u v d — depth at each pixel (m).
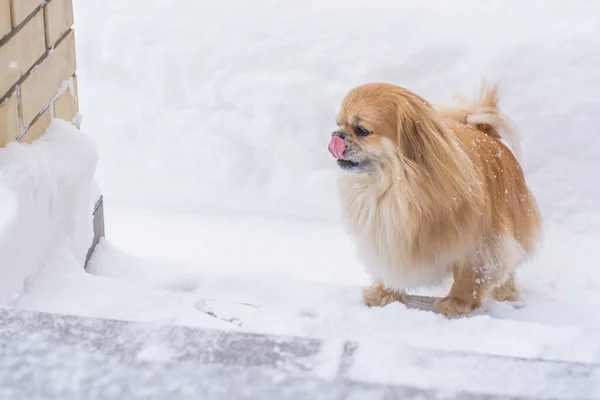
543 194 4.36
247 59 4.86
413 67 4.77
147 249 3.94
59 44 2.55
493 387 1.15
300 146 4.52
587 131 4.48
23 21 2.19
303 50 4.88
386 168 2.57
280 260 3.88
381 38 4.92
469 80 4.69
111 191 4.52
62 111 2.62
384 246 2.70
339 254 3.97
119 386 1.16
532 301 3.13
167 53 4.91
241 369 1.19
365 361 1.21
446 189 2.56
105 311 1.90
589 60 4.72
